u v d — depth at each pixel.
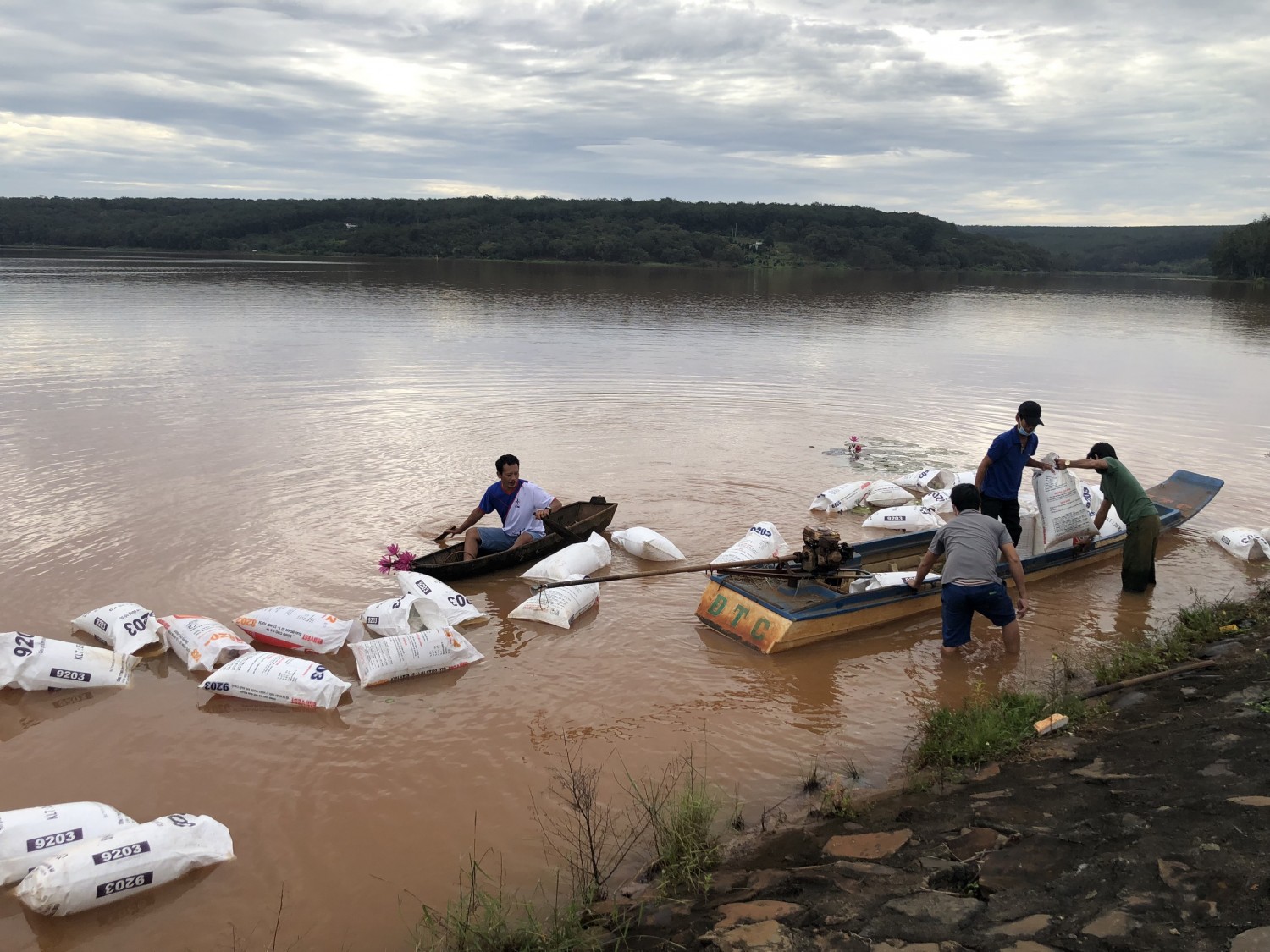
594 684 6.75
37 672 6.39
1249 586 8.66
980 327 33.53
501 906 4.33
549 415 15.24
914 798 5.12
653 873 4.65
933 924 3.77
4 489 10.40
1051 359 24.19
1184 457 13.29
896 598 7.85
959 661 7.23
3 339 22.41
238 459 11.97
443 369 19.69
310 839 4.96
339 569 8.54
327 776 5.53
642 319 32.66
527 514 9.09
